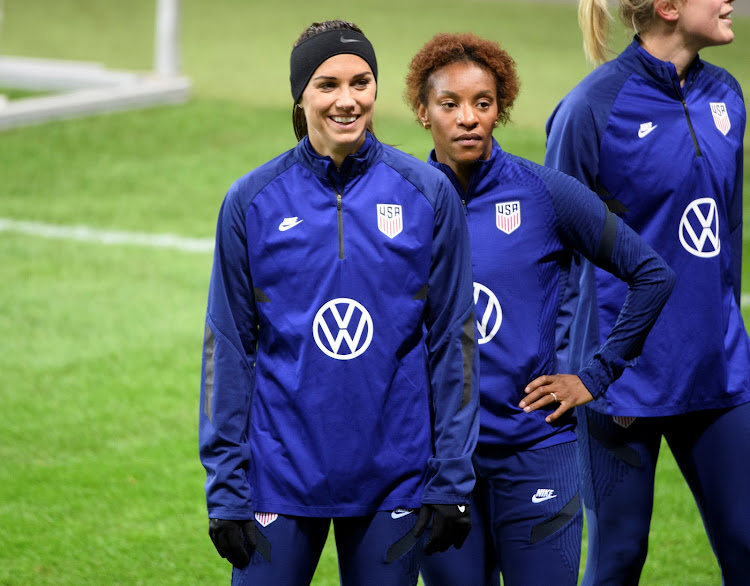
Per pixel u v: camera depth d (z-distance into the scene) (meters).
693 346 10.85
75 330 24.39
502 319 9.98
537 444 10.03
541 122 45.53
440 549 8.93
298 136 9.98
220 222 9.14
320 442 8.90
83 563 14.55
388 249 8.90
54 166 39.19
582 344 11.19
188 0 81.12
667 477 17.39
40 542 15.15
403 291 8.95
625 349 9.97
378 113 45.62
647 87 10.89
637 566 11.27
